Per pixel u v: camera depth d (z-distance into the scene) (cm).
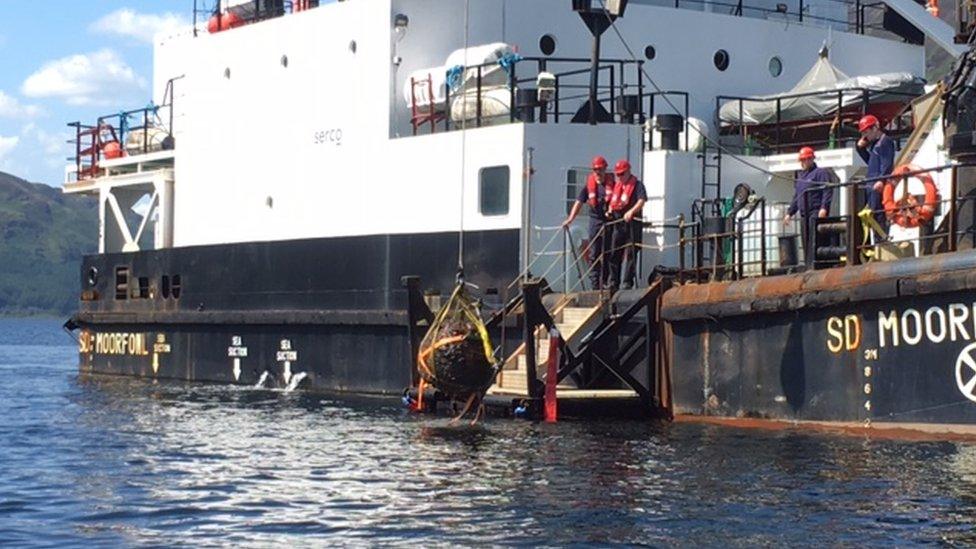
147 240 2698
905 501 1210
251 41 2367
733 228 1891
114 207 2703
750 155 2216
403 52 2130
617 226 1873
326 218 2223
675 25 2314
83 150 2812
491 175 1978
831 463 1388
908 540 1081
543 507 1228
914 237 1619
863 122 1742
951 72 1669
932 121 1733
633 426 1709
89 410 2058
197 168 2477
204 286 2398
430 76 2075
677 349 1767
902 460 1388
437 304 2028
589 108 2006
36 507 1275
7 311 18838
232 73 2408
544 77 1970
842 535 1102
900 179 1585
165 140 2606
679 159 2070
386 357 2080
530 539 1117
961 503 1198
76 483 1394
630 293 1819
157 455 1572
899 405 1512
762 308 1631
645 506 1222
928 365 1481
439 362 1759
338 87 2202
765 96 2394
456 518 1195
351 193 2178
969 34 1708
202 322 2394
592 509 1216
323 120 2228
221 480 1395
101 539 1145
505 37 2194
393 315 2050
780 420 1639
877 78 2178
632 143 1998
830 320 1576
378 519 1198
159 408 2044
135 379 2552
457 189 2017
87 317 2677
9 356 4428
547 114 2086
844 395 1566
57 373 3167
